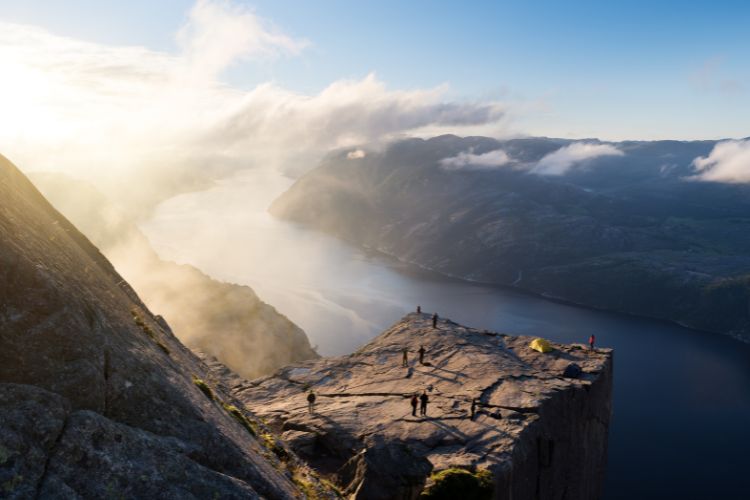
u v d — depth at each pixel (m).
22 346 13.88
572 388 53.88
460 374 55.97
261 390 53.84
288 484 20.27
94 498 11.81
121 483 12.54
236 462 17.05
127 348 17.89
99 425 13.24
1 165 26.88
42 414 12.39
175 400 17.23
